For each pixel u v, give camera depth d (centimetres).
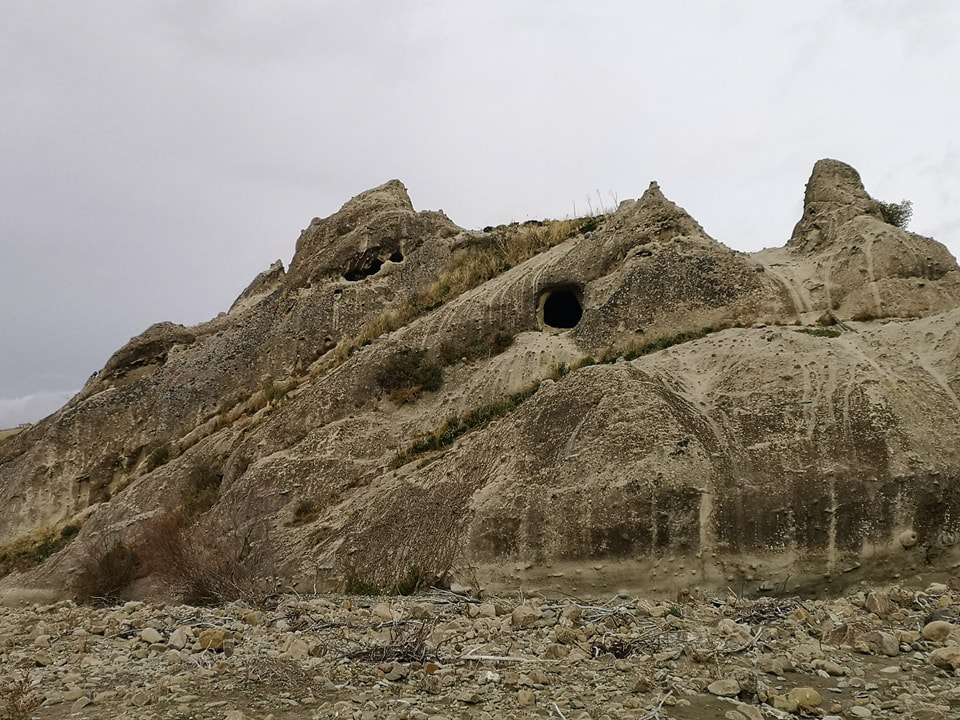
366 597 1284
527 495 1263
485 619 1030
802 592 1069
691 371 1396
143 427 2581
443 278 2352
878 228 1625
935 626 839
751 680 726
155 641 993
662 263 1695
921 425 1121
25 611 1519
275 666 838
